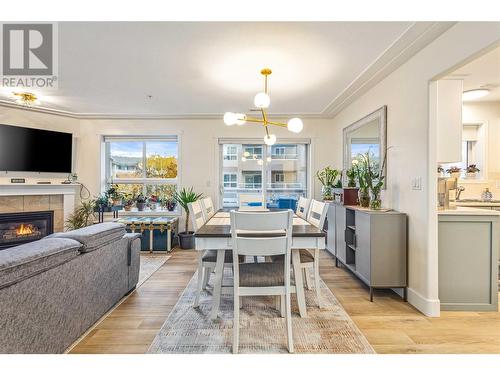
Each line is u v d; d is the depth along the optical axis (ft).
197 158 16.40
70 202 15.16
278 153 17.02
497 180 13.23
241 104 13.69
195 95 12.24
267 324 6.95
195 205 8.79
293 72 9.61
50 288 5.07
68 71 9.64
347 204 11.17
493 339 6.33
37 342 4.75
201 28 6.90
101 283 6.96
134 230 14.26
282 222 5.81
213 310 7.13
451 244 7.80
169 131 16.37
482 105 13.23
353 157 12.98
